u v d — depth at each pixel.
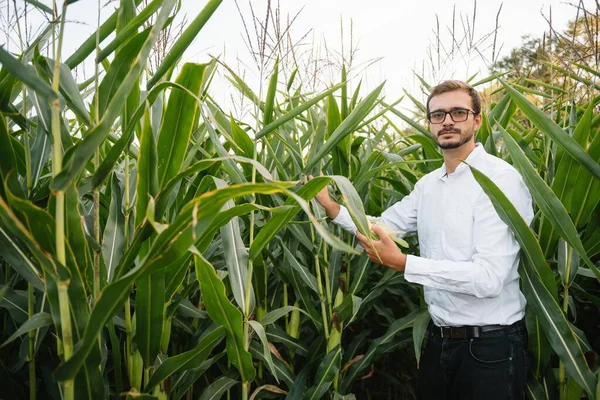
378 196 2.83
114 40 1.05
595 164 1.60
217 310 1.31
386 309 2.37
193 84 1.17
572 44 2.09
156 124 1.39
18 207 0.92
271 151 1.85
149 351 1.29
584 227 2.22
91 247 1.17
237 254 1.51
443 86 1.90
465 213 1.83
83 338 0.96
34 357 1.47
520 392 1.81
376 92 1.68
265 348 1.46
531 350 1.88
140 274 0.94
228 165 1.55
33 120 1.67
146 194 1.15
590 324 2.50
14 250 1.14
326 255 2.05
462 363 1.84
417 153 3.06
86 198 1.81
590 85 2.11
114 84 1.09
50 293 1.04
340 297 2.08
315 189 1.29
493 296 1.73
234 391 2.30
